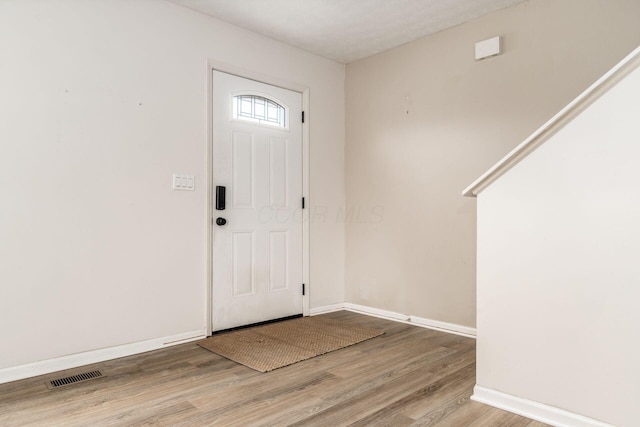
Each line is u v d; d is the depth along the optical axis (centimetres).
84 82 268
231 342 310
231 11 323
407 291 376
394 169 389
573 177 183
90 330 269
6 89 240
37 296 249
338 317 396
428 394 219
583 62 280
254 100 366
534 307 194
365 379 240
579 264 181
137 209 290
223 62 338
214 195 335
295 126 394
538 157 193
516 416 195
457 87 344
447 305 347
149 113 296
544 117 297
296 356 278
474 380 238
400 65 386
